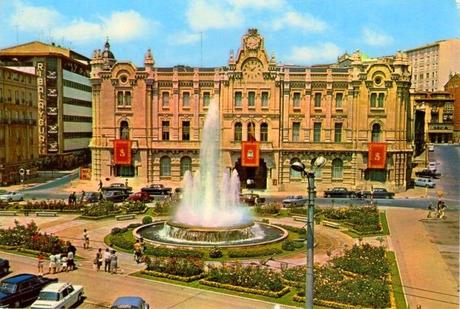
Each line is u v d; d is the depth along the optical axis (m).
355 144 97.88
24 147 116.44
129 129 100.31
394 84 97.19
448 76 174.00
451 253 49.78
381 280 39.03
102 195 83.56
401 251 50.53
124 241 52.38
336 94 98.62
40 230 60.81
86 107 161.38
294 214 72.50
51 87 134.62
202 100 99.62
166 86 99.75
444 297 36.19
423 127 137.25
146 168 99.94
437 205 77.88
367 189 97.12
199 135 99.88
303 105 98.69
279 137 98.19
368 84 97.19
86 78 161.00
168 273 41.66
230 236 52.62
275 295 36.34
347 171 98.81
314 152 98.25
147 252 48.25
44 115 134.25
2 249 50.75
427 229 61.94
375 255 45.62
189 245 50.59
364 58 125.31
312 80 97.94
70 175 126.00
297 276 39.62
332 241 55.94
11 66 132.38
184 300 35.72
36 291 35.47
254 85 98.06
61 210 73.00
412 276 41.69
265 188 100.94
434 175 113.50
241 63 97.81
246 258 47.38
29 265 45.22
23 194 93.00
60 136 136.38
